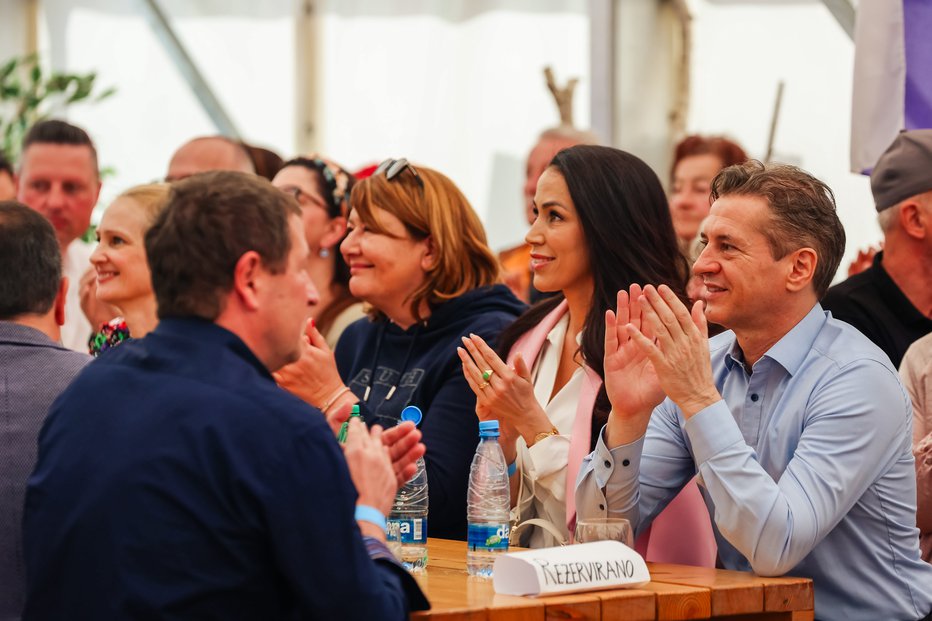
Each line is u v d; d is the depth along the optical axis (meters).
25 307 4.11
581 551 3.59
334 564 2.89
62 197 7.56
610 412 4.59
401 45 10.98
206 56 11.55
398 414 5.47
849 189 8.72
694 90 9.42
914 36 5.75
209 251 3.08
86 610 2.92
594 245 4.88
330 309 6.73
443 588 3.62
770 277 4.12
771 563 3.84
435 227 5.59
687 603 3.57
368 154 11.10
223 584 2.88
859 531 4.09
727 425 3.93
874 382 4.05
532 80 10.43
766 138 9.12
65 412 3.13
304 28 11.26
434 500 5.09
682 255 5.02
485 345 4.65
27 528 3.11
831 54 8.86
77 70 11.88
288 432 2.93
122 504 2.92
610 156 4.96
